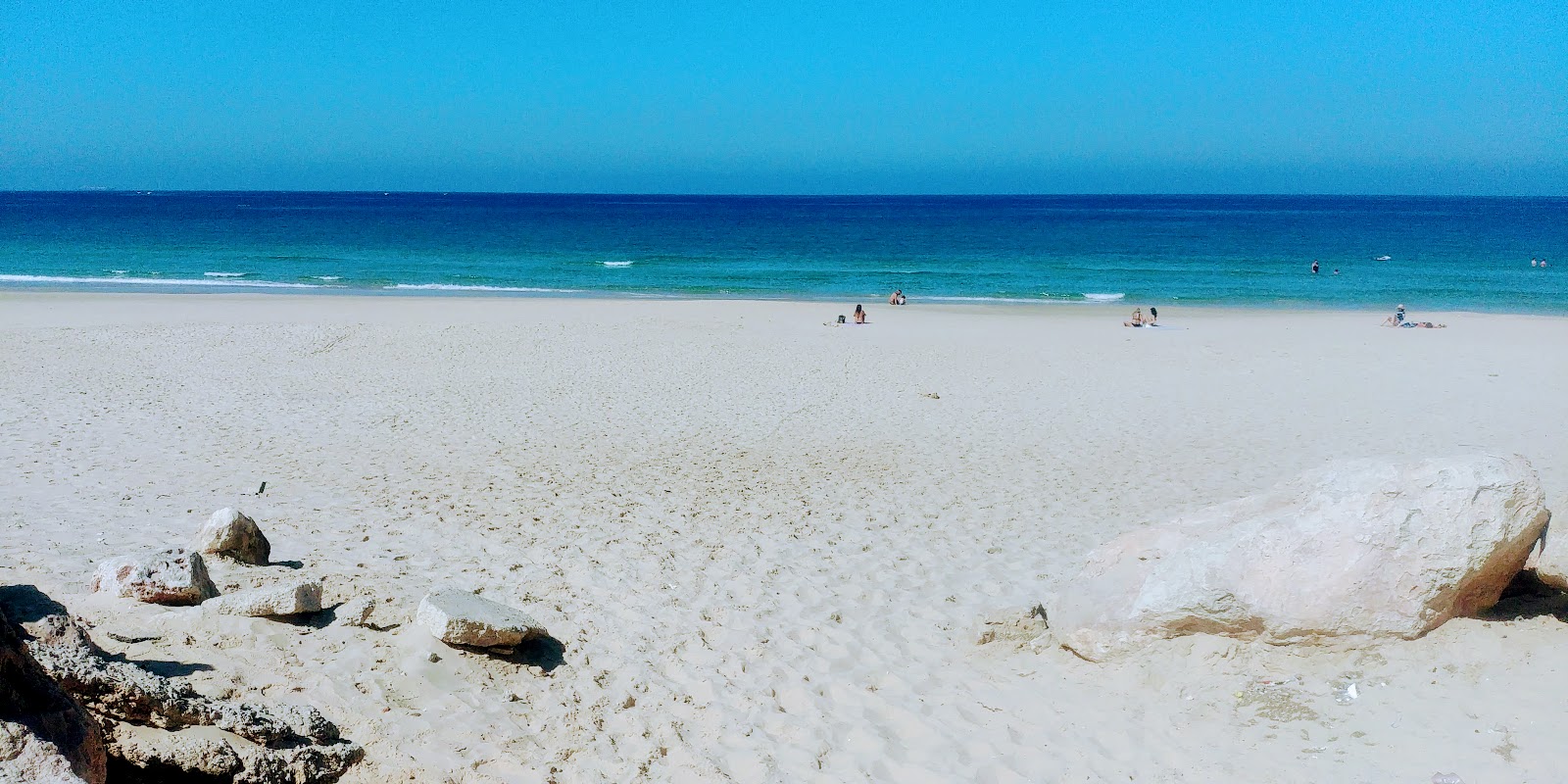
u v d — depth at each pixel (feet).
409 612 22.02
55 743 12.22
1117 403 59.16
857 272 165.48
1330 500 19.43
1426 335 92.99
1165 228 313.53
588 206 572.51
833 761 17.26
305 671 18.42
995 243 242.37
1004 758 17.19
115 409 49.75
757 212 477.77
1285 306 125.90
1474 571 17.92
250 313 98.78
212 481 36.24
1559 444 47.37
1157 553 21.38
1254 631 18.90
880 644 22.72
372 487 36.32
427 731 17.21
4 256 176.45
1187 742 17.04
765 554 29.55
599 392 59.41
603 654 21.66
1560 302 128.26
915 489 38.63
